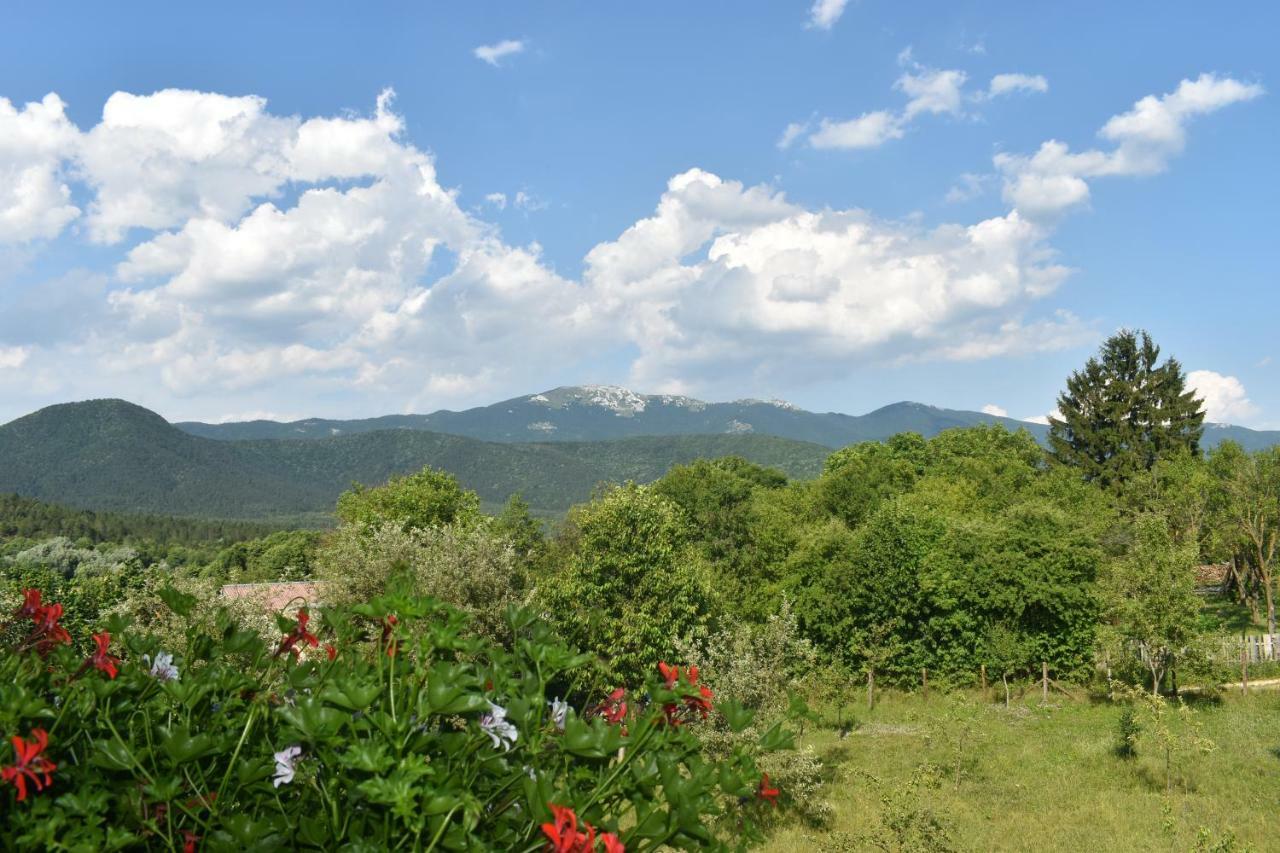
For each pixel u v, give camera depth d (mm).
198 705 2838
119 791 2451
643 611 26734
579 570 28219
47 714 2459
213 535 188500
